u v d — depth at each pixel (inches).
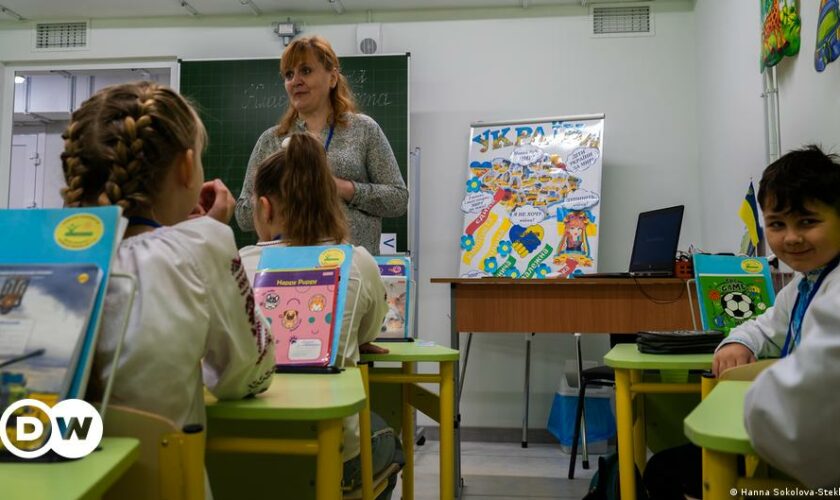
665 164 156.3
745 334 58.7
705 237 150.2
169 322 30.6
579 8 160.9
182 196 34.9
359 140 81.9
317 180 60.1
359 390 39.8
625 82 158.9
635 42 159.5
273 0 158.9
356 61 159.2
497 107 160.9
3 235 26.9
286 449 35.8
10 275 25.8
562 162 150.3
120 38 170.6
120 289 28.5
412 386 85.7
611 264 155.1
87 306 24.9
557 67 160.4
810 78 95.7
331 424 35.4
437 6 162.4
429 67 163.3
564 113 159.5
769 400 23.3
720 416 29.2
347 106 83.9
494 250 149.3
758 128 117.1
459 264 155.9
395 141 156.0
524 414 146.6
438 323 157.6
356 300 57.5
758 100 117.0
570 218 146.7
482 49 162.6
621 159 157.3
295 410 34.0
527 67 161.0
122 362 29.5
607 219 156.1
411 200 157.8
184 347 31.0
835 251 53.7
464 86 162.1
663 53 158.7
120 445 24.8
